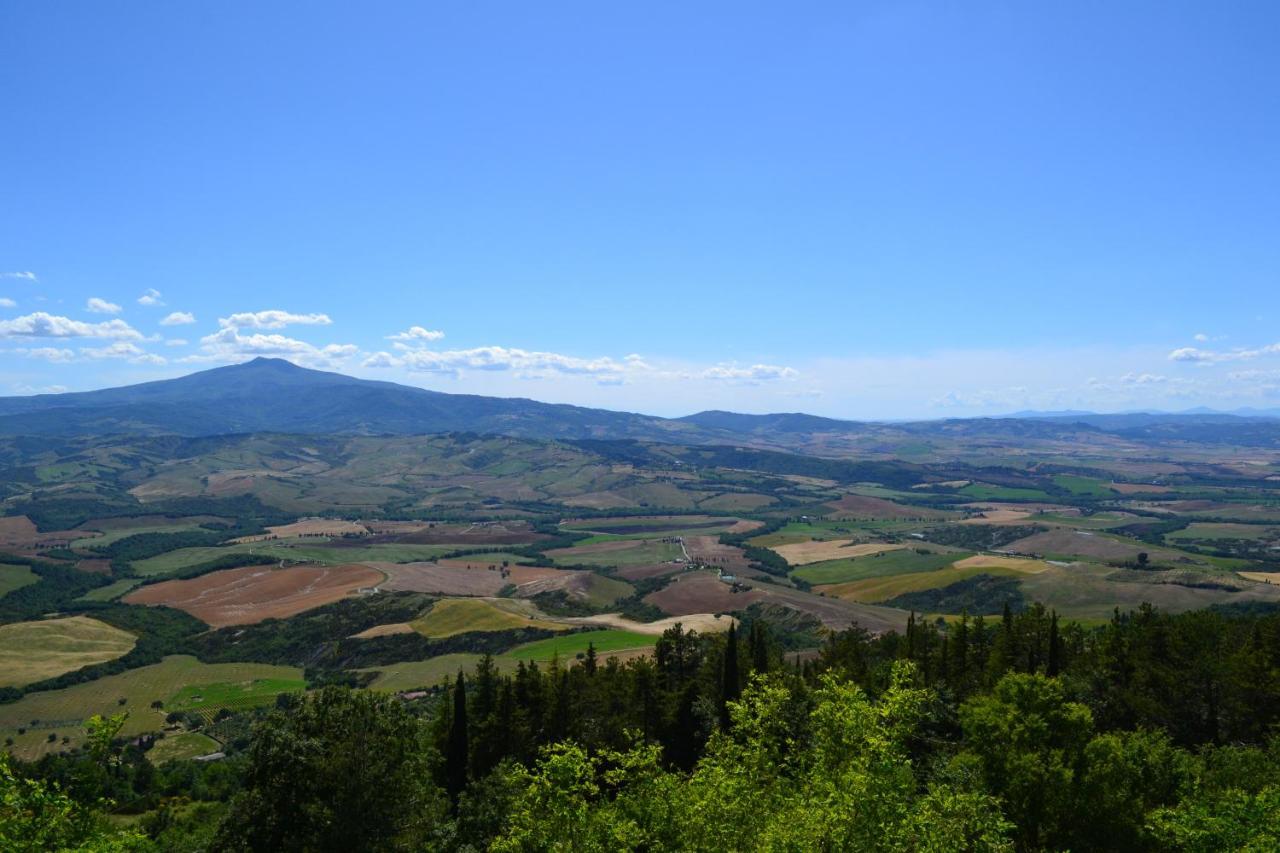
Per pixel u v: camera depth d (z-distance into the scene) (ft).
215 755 421.18
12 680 547.49
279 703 497.87
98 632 646.74
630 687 281.54
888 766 98.48
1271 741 192.03
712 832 110.52
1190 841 125.49
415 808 164.55
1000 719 172.24
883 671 302.66
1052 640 286.25
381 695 174.19
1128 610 538.06
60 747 441.27
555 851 107.24
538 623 606.14
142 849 109.60
